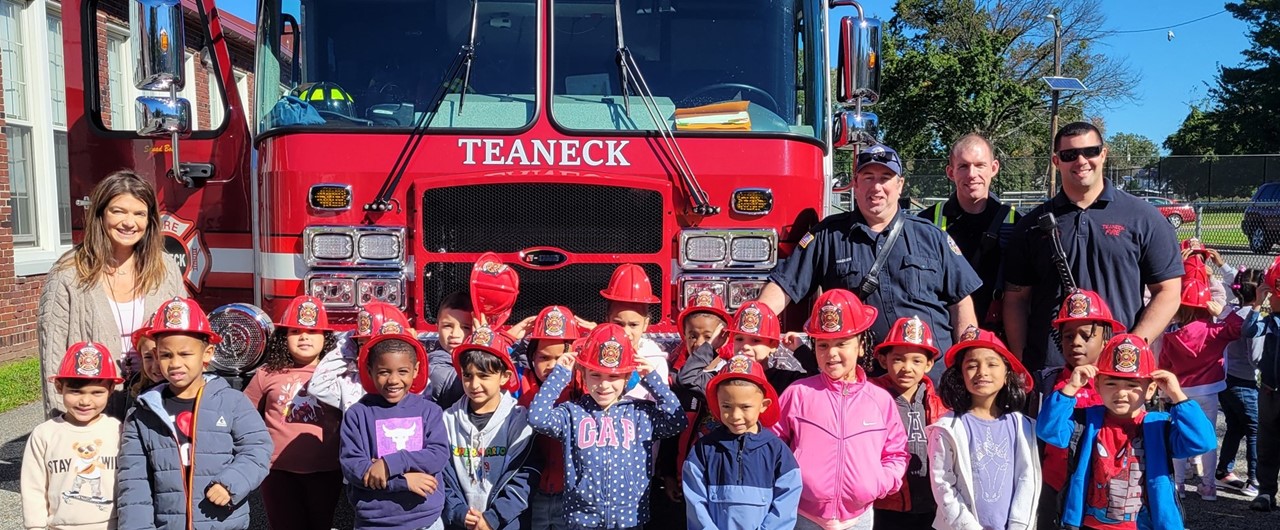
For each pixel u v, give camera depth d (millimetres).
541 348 3955
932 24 37906
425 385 3930
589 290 4492
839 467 3654
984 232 4934
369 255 4406
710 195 4520
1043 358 4371
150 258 4078
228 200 4945
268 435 3732
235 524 3631
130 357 4016
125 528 3525
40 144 10547
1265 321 5199
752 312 3859
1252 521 5207
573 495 3686
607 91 4719
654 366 4176
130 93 11086
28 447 3652
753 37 4898
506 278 4137
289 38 4801
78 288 3934
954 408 3779
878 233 4254
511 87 4629
